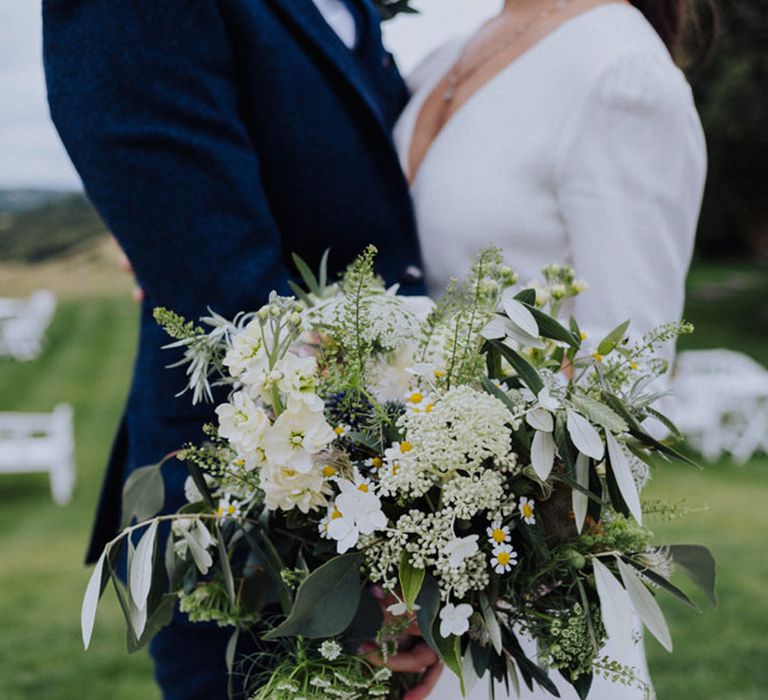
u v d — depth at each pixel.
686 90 1.50
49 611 4.44
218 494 1.24
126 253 1.37
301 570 1.16
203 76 1.36
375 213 1.50
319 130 1.45
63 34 1.36
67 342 14.94
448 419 1.05
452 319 1.20
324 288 1.33
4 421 6.72
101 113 1.34
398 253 1.52
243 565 1.30
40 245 22.67
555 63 1.51
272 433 1.06
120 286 21.47
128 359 13.46
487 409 1.04
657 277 1.46
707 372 8.33
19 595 4.68
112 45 1.34
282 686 1.12
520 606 1.14
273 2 1.44
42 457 6.56
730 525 5.66
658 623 1.08
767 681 3.61
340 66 1.47
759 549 5.16
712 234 16.45
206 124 1.36
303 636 1.14
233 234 1.35
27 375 12.51
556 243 1.50
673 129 1.46
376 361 1.18
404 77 1.84
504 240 1.50
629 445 1.19
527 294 1.16
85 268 22.58
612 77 1.46
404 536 1.07
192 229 1.33
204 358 1.18
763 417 7.61
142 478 1.29
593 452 1.06
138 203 1.33
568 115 1.47
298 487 1.09
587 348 1.30
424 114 1.66
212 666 1.48
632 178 1.44
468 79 1.62
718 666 3.74
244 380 1.10
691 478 6.98
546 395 1.08
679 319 1.51
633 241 1.44
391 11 1.84
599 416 1.08
